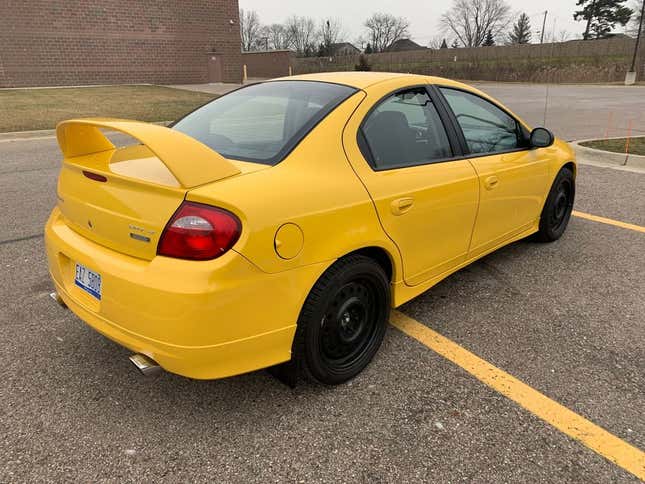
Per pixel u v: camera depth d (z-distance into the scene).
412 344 3.01
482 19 91.38
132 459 2.13
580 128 13.04
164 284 1.97
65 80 26.69
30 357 2.83
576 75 44.59
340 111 2.61
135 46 28.72
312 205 2.25
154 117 14.60
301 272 2.22
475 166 3.28
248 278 2.04
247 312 2.08
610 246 4.58
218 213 1.99
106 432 2.28
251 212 2.03
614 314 3.38
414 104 3.03
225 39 31.92
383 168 2.68
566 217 4.78
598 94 27.28
